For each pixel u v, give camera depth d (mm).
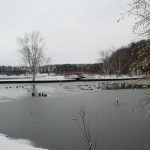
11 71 150375
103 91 58219
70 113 30672
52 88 67000
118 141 19312
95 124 24594
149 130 22078
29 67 87125
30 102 40906
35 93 54094
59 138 20266
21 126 24375
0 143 13695
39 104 38594
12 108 35062
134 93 52531
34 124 25188
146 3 8867
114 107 34344
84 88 66438
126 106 34875
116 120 26109
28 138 20375
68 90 61469
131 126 23500
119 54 108312
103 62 115875
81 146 18359
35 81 86625
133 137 20156
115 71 111438
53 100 43219
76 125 24469
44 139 20000
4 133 21875
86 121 25984
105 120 26250
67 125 24562
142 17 9023
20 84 81375
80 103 39000
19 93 54812
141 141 19203
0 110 33594
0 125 24812
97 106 35562
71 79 99188
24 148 13117
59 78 106500
